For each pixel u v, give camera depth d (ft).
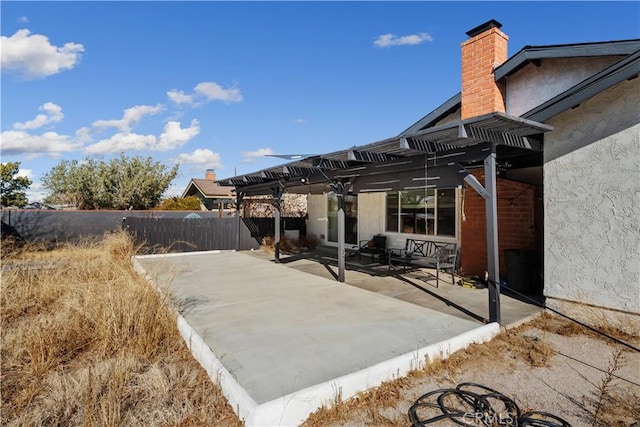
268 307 17.62
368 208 36.22
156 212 50.98
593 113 14.67
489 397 9.36
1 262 24.14
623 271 13.85
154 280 18.51
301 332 13.98
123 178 70.23
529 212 21.17
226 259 35.27
